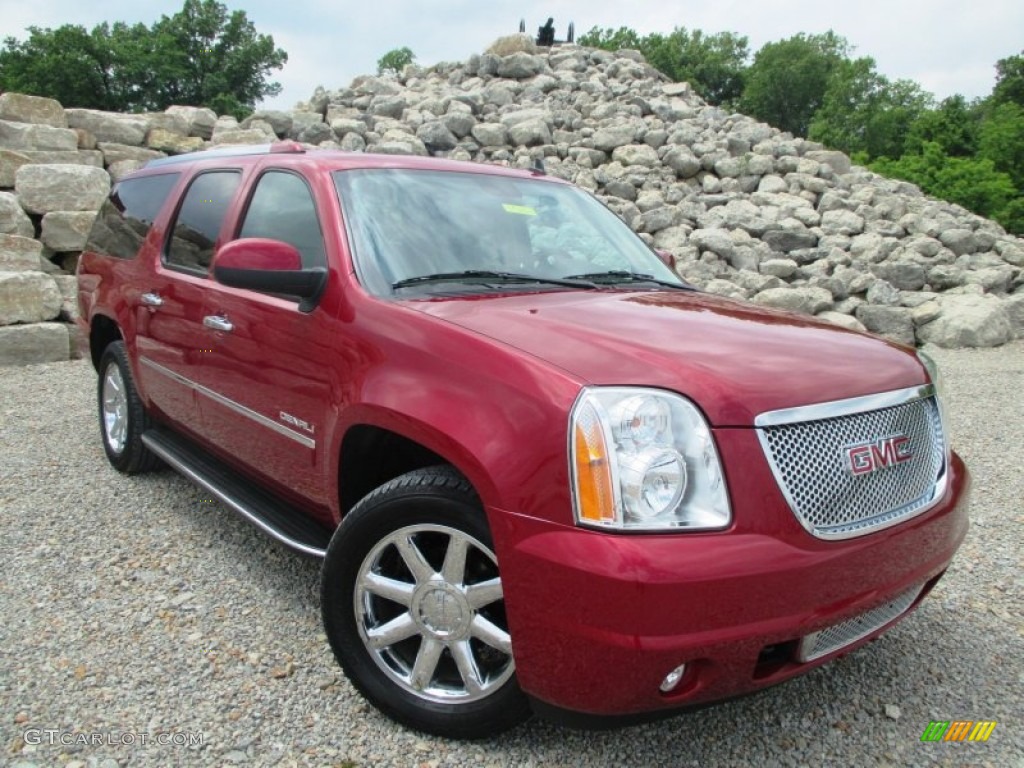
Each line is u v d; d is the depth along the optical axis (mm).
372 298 2877
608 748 2566
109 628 3184
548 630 2154
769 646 2244
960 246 13047
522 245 3516
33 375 7648
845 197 14242
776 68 69062
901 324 10867
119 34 52375
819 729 2707
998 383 8336
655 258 4043
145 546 3934
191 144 13219
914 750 2619
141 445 4688
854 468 2338
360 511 2619
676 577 2014
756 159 14609
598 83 17719
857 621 2404
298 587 3559
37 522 4188
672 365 2291
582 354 2354
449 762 2482
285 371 3139
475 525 2373
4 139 11430
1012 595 3691
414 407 2482
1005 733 2717
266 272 2949
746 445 2178
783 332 2762
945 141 40281
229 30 54312
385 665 2645
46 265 9719
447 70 19188
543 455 2186
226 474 3883
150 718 2652
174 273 4086
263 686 2840
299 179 3477
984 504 4828
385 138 13766
